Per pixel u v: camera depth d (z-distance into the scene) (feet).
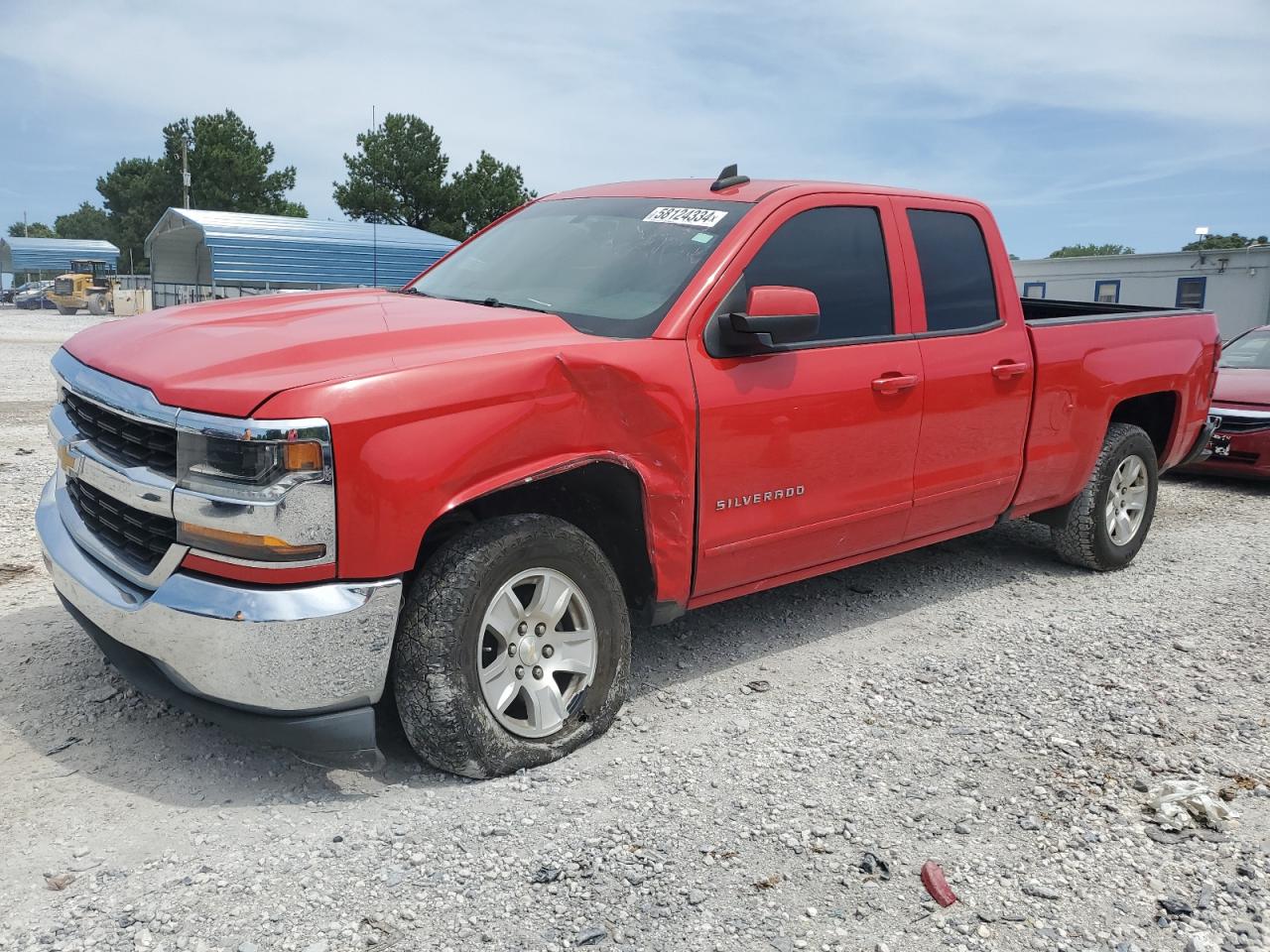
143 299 157.99
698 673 13.88
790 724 12.39
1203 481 31.09
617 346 11.40
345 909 8.48
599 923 8.46
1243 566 20.54
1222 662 15.03
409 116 176.76
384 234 117.39
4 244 238.48
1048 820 10.41
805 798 10.63
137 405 9.84
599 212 14.71
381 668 9.79
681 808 10.30
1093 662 14.82
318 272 108.88
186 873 8.87
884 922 8.68
